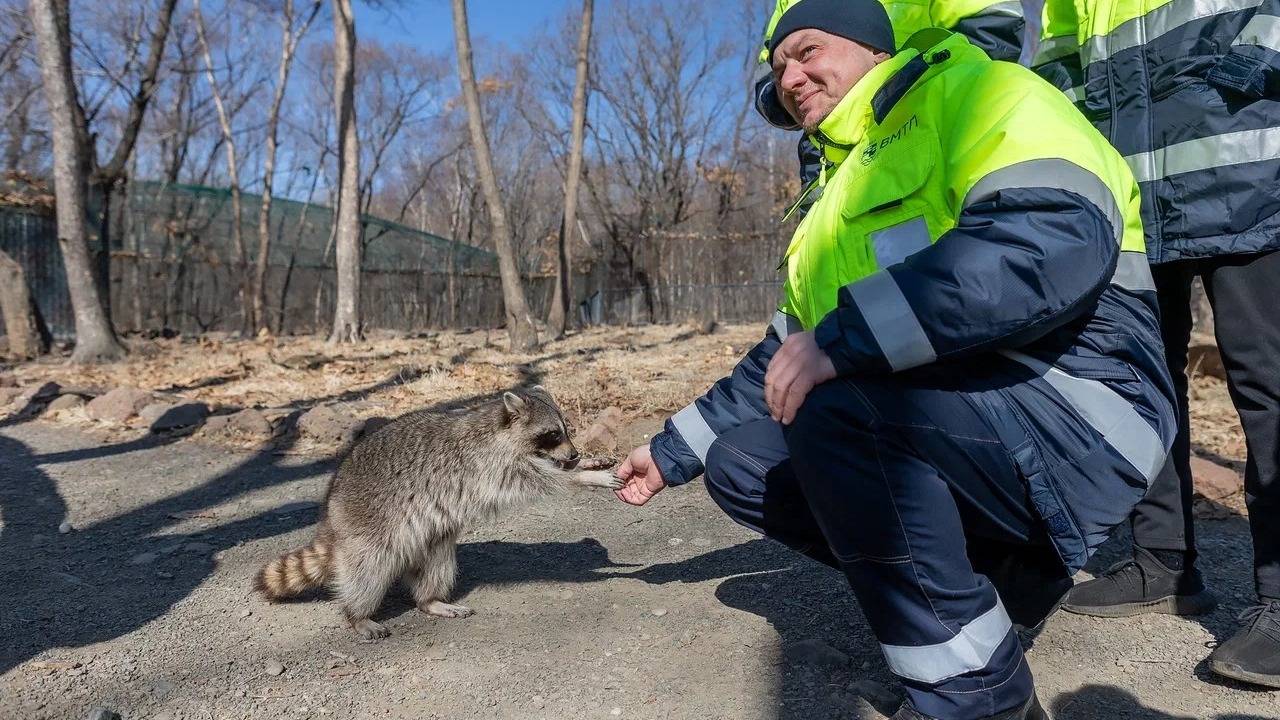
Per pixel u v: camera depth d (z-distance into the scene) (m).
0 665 3.02
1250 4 2.69
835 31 2.53
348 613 3.30
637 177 36.44
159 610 3.53
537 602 3.56
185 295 23.78
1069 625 3.19
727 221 33.84
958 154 2.13
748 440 2.81
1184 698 2.66
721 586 3.63
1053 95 2.15
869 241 2.35
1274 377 2.72
